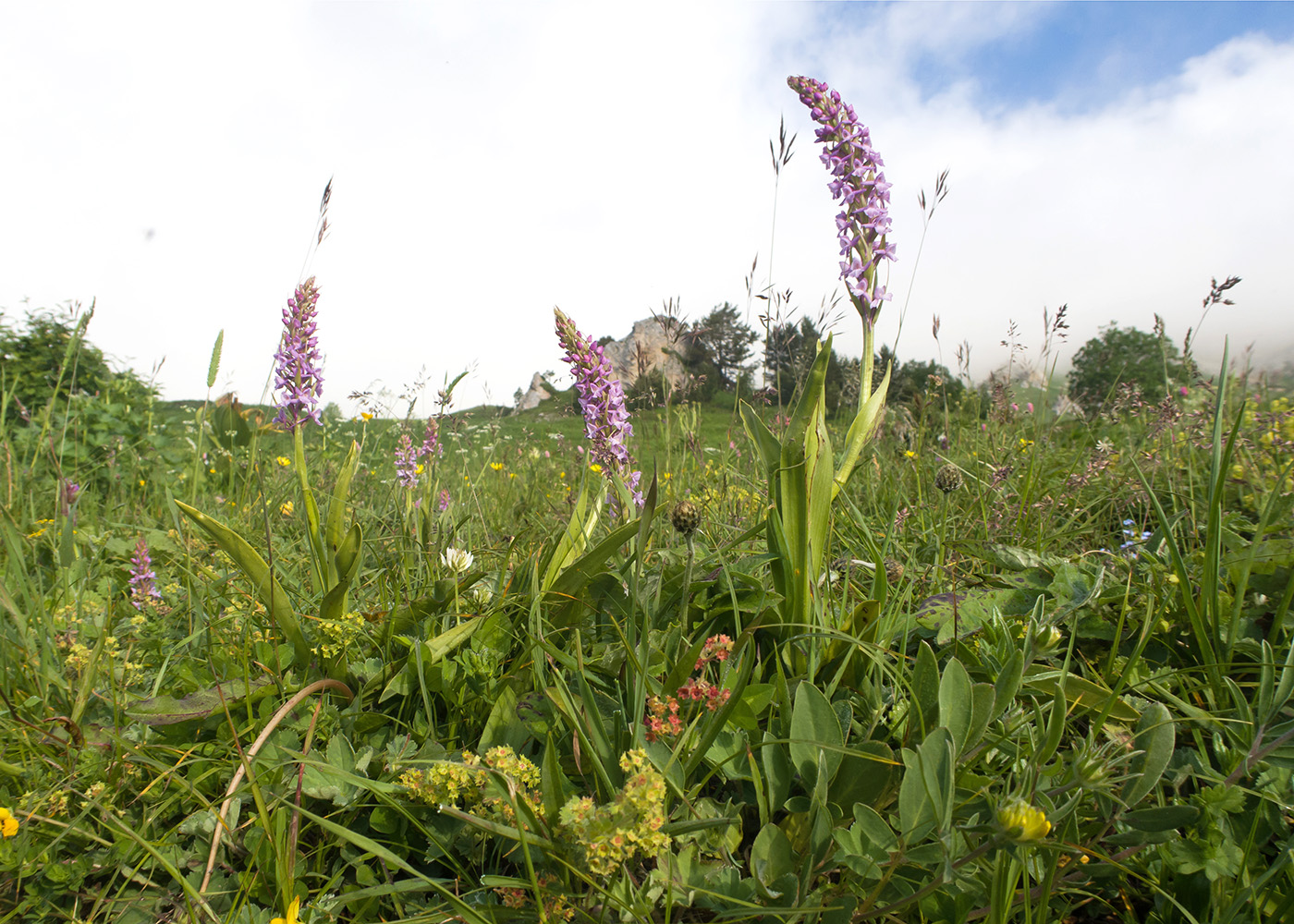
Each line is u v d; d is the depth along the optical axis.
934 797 0.96
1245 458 2.51
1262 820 1.15
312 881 1.26
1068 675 1.36
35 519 2.93
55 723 1.48
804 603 1.56
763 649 1.71
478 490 4.39
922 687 1.29
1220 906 1.06
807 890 1.07
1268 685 1.21
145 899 1.22
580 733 1.17
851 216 1.78
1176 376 3.58
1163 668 1.58
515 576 1.95
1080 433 4.21
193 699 1.48
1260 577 1.69
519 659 1.58
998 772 1.28
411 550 2.33
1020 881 1.08
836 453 1.83
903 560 2.32
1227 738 1.35
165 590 2.19
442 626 1.76
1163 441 3.05
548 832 1.08
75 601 2.07
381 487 3.66
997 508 2.68
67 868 1.24
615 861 0.93
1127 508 2.68
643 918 1.00
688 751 1.31
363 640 1.80
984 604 1.77
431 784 1.15
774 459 1.62
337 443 4.79
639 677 1.30
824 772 1.14
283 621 1.60
